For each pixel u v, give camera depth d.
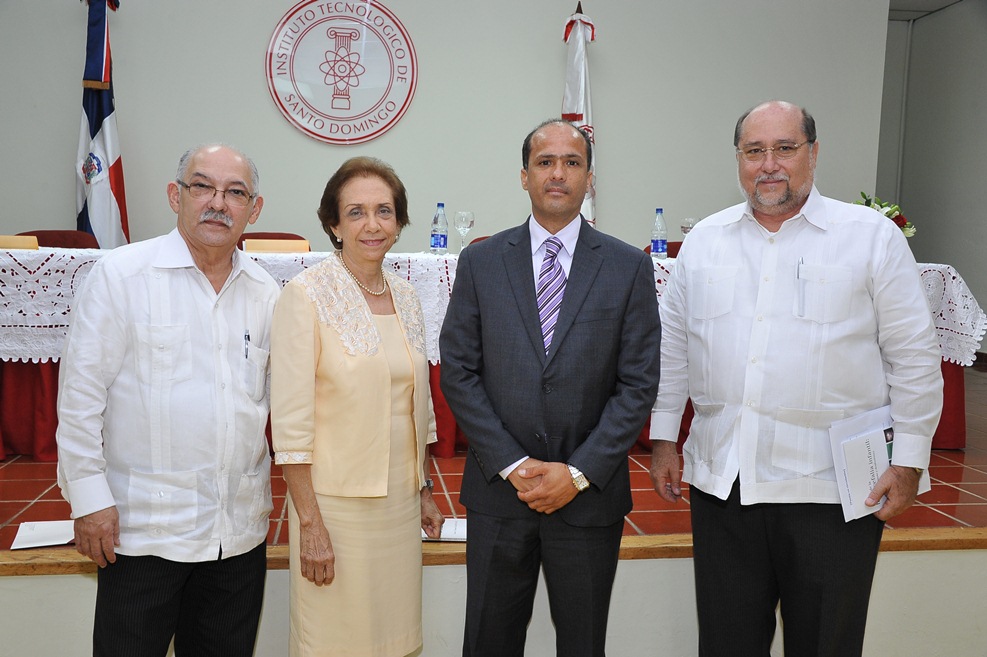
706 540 1.69
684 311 1.79
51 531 2.15
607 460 1.50
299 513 1.53
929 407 1.54
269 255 2.99
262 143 4.93
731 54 5.32
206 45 4.82
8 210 4.79
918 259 7.23
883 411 1.59
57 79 4.75
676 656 2.21
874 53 5.43
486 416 1.55
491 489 1.58
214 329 1.54
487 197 5.18
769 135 1.54
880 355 1.61
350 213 1.56
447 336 1.63
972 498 2.68
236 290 1.60
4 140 4.74
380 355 1.57
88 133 4.51
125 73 4.77
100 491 1.44
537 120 5.17
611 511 1.55
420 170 5.11
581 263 1.57
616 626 2.18
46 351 2.89
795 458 1.58
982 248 6.42
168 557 1.48
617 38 5.21
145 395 1.48
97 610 1.53
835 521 1.56
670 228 5.41
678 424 1.84
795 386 1.57
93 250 2.93
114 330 1.47
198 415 1.50
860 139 5.49
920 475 1.58
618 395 1.56
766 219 1.63
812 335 1.56
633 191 5.34
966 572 2.24
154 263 1.51
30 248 2.98
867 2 5.39
